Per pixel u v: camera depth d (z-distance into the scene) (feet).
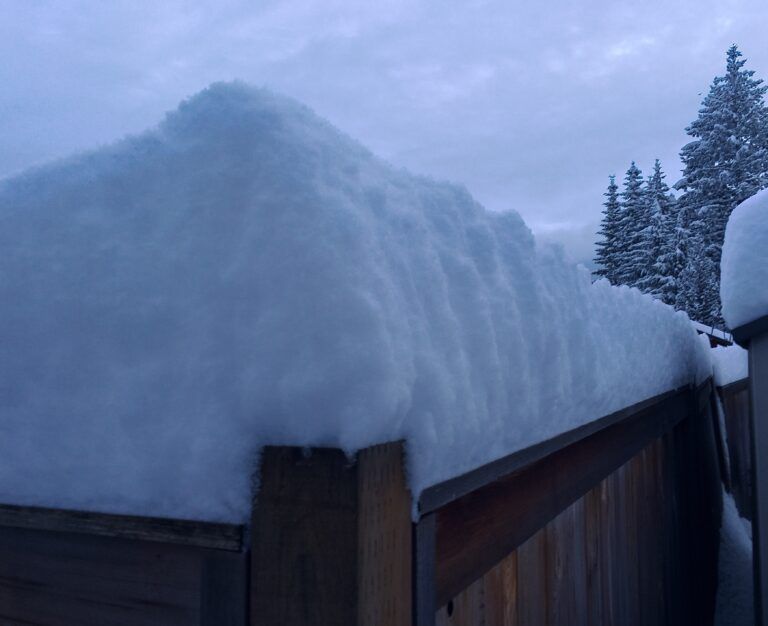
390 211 3.57
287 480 2.88
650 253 104.01
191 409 3.04
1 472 3.61
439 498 3.66
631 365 8.68
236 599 2.97
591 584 7.78
